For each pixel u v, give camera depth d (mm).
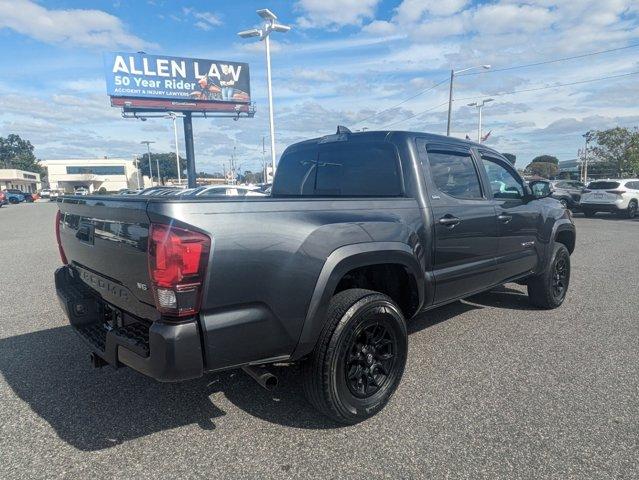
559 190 22156
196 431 2889
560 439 2752
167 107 44594
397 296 3605
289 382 3570
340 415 2824
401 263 3209
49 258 9852
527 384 3473
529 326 4840
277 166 4875
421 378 3586
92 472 2486
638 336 4520
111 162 110688
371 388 3023
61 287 3514
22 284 7172
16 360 4020
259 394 3365
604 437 2766
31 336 4648
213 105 46094
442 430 2865
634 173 44562
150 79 43438
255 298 2477
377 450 2670
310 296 2660
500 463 2531
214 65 45719
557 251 5387
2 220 23219
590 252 9953
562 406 3139
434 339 4449
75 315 3146
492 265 4328
